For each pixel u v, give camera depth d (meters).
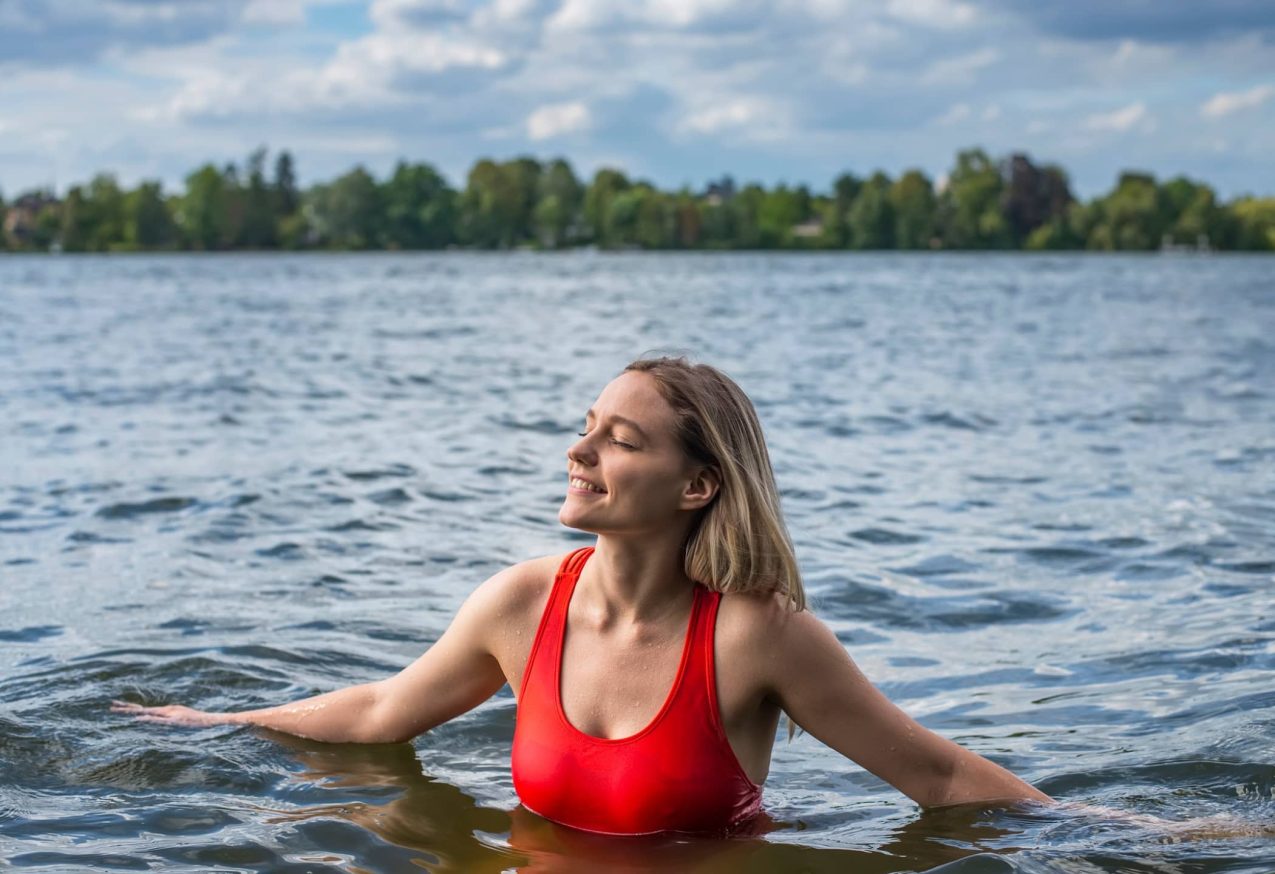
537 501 7.24
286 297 36.75
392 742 3.45
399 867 2.78
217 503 6.99
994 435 10.02
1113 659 4.40
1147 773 3.36
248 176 131.00
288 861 2.81
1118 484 7.79
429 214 126.25
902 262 88.19
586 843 2.80
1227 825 3.01
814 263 84.31
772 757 3.56
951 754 3.02
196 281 50.09
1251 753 3.45
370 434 9.86
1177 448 9.29
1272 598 5.12
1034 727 3.77
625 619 2.81
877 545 6.14
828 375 15.06
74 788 3.23
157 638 4.54
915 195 127.19
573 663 2.84
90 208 118.56
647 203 126.38
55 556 5.80
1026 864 2.77
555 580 2.92
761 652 2.72
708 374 2.76
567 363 16.44
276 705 3.88
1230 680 4.12
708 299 36.38
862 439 9.77
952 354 18.23
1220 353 18.22
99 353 17.53
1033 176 129.62
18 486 7.48
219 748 3.47
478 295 38.47
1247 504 7.09
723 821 2.81
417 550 6.01
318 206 126.00
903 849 2.86
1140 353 18.28
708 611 2.75
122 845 2.90
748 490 2.71
